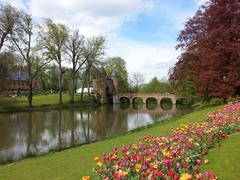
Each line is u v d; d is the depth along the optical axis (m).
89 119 39.28
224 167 7.70
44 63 53.91
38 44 61.69
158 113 51.12
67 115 44.47
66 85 92.94
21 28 46.06
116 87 91.88
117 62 100.12
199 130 10.29
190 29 34.12
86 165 10.64
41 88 102.12
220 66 28.17
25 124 32.66
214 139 9.98
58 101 64.50
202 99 37.19
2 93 49.81
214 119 14.20
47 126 31.44
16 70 48.78
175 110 59.62
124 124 33.75
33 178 10.01
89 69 65.81
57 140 23.11
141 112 53.75
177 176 5.38
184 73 34.03
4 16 43.19
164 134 16.02
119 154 11.98
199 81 30.19
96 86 85.31
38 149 19.55
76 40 61.31
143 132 19.55
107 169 6.57
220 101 31.02
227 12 28.55
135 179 5.89
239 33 28.25
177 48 35.41
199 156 8.18
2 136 24.83
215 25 29.72
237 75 27.64
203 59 29.39
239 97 28.05
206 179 5.43
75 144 20.83
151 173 5.64
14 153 18.34
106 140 18.80
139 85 116.19
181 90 46.16
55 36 53.53
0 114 42.66
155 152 7.41
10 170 11.84
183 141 8.78
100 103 78.88
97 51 64.12
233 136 11.02
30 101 52.31
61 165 11.35
